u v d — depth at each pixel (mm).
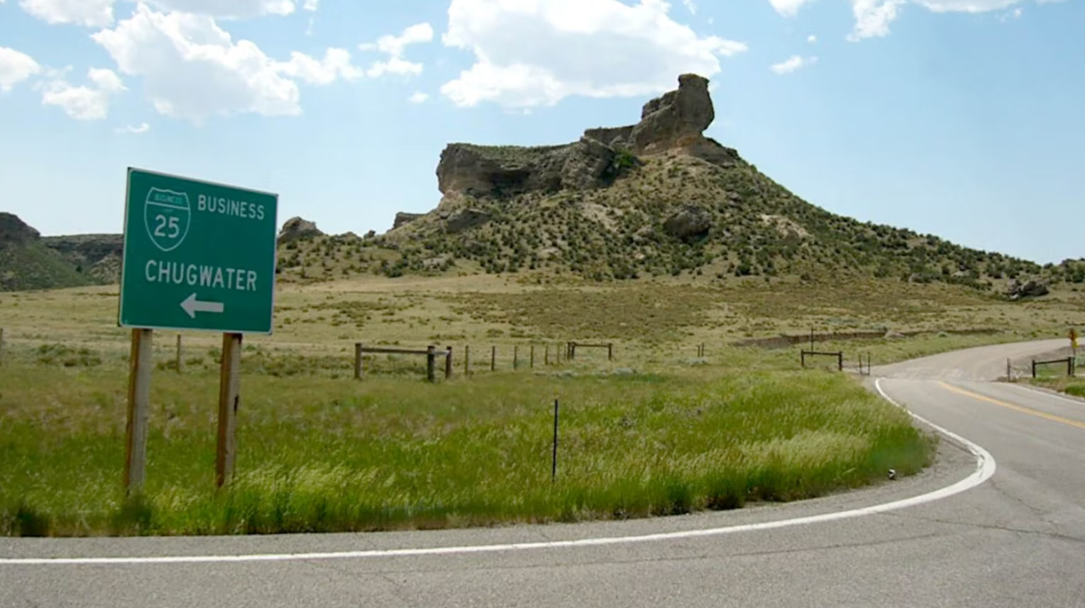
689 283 103500
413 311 69125
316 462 9898
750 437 12875
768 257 117312
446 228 150750
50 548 6238
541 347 49719
